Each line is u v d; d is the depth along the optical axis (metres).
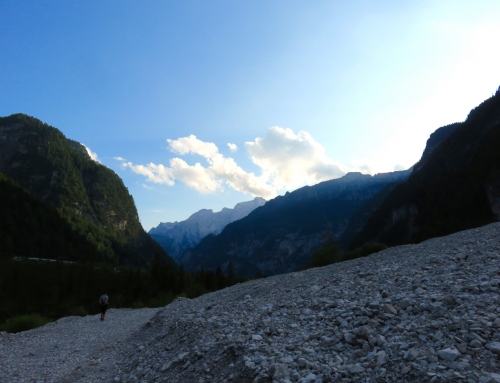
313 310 9.21
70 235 168.38
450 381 4.56
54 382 10.32
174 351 9.50
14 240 134.00
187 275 97.81
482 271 8.77
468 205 78.94
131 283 73.06
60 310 58.50
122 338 16.95
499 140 84.56
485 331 5.56
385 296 8.59
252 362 6.52
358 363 5.68
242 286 21.36
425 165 127.00
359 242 122.19
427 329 6.11
